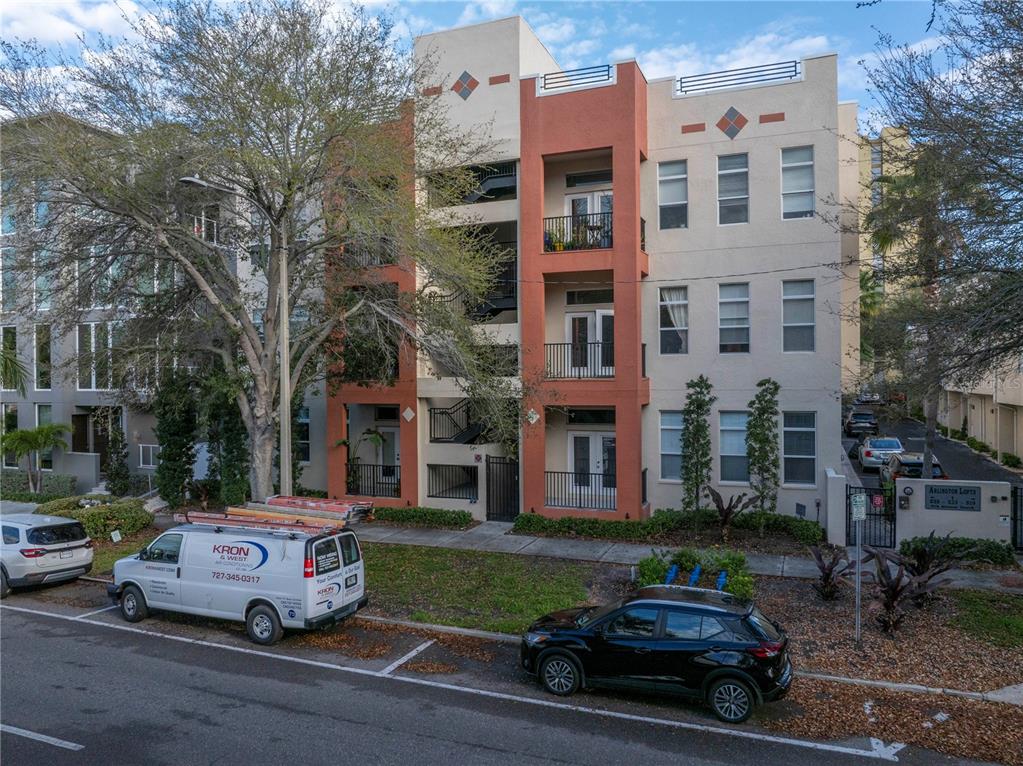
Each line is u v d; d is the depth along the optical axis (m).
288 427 13.98
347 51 15.09
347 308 17.48
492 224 21.56
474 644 11.38
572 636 9.30
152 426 27.36
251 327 16.56
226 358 17.20
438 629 11.98
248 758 7.48
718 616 8.84
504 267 19.86
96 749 7.68
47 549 14.69
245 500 22.64
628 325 18.59
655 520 18.12
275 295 16.86
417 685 9.68
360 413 23.39
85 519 18.95
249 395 18.94
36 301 17.53
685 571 13.35
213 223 18.69
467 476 22.78
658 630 8.97
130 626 12.45
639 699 9.23
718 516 17.84
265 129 14.52
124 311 18.28
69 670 10.22
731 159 19.31
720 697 8.52
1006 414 31.20
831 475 17.06
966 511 15.68
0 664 10.45
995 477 26.75
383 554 16.97
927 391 13.85
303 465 23.33
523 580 14.56
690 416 18.28
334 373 19.58
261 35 14.40
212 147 14.22
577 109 19.09
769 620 9.33
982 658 10.28
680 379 19.78
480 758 7.54
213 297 15.77
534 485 19.41
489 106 20.02
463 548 17.48
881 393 17.77
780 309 18.86
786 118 18.70
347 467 21.98
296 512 12.95
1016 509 15.88
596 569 15.41
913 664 10.09
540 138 19.42
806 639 11.04
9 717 8.53
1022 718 8.55
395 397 21.11
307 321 19.17
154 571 12.46
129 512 19.80
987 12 11.84
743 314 19.30
